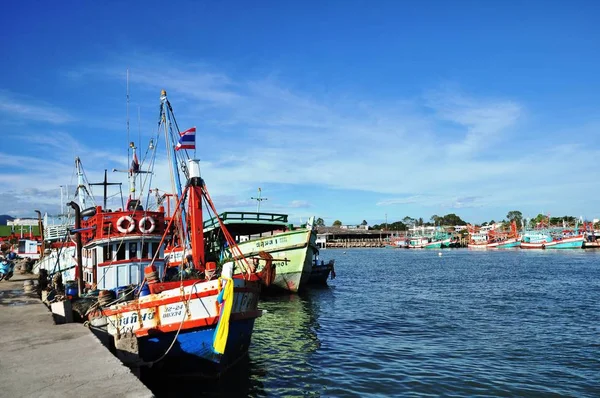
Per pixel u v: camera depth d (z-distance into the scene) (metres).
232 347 15.38
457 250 167.00
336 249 190.88
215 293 13.89
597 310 30.67
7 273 31.75
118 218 19.47
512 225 185.88
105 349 10.70
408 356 19.27
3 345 11.13
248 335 16.89
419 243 187.12
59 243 31.19
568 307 32.09
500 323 26.59
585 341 21.81
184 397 13.83
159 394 14.00
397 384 15.67
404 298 37.81
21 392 7.79
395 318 28.38
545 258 97.00
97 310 14.83
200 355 14.22
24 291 23.69
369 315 29.45
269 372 16.86
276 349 20.39
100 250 19.38
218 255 39.38
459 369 17.39
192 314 13.98
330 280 54.78
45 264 37.97
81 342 11.44
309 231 36.62
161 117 26.48
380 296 39.12
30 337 12.04
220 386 14.77
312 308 32.16
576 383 15.71
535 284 47.06
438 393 14.81
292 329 24.92
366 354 19.59
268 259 31.62
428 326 25.83
